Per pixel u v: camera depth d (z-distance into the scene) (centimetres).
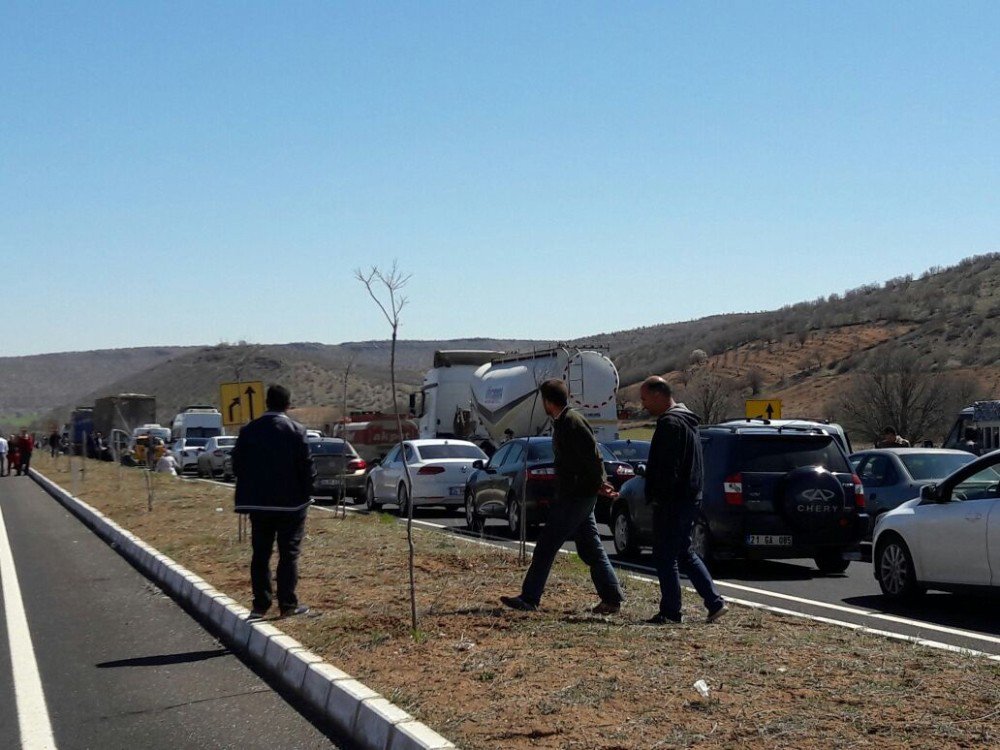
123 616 1130
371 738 636
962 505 1102
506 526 2166
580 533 972
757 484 1401
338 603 1035
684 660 743
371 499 2619
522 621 903
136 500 2670
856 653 771
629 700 643
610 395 2964
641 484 1587
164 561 1418
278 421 983
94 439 6831
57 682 838
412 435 3919
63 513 2725
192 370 15425
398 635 855
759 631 874
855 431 4575
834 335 7700
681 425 926
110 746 674
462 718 620
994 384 5178
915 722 582
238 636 963
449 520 2355
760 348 7975
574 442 948
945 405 4309
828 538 1398
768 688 664
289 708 741
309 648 830
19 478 5147
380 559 1349
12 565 1609
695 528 1451
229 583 1200
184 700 774
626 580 1184
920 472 1705
